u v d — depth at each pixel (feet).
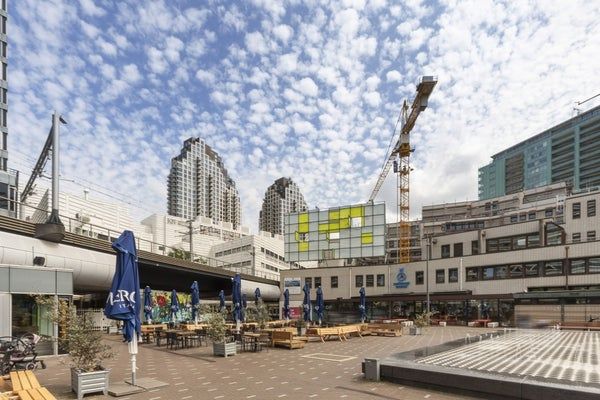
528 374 34.04
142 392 33.22
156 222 363.76
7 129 211.41
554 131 507.71
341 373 41.70
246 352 60.29
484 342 62.95
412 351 47.73
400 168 291.17
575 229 152.46
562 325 104.47
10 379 31.65
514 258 134.62
